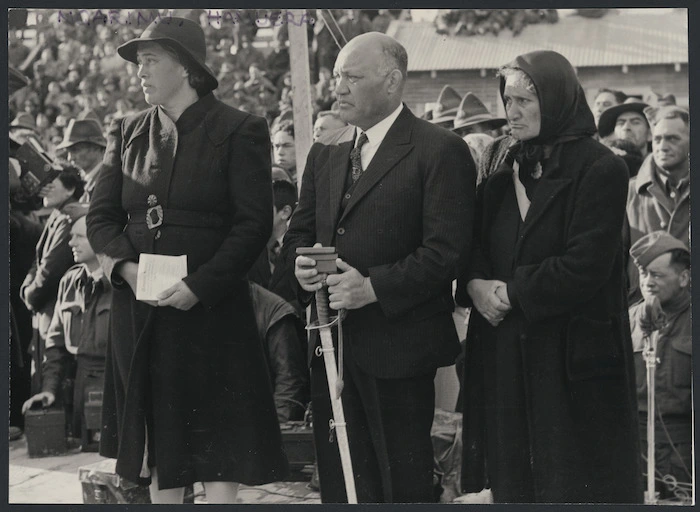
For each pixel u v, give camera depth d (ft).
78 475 29.89
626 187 24.04
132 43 25.80
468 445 25.61
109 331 26.40
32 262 34.35
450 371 29.27
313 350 25.16
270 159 26.14
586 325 24.23
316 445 25.25
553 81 23.95
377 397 24.13
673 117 29.43
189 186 25.32
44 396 32.55
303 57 31.07
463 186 23.93
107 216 26.13
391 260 23.93
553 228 24.02
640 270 28.53
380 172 24.08
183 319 25.48
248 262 25.23
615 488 24.34
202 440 25.66
